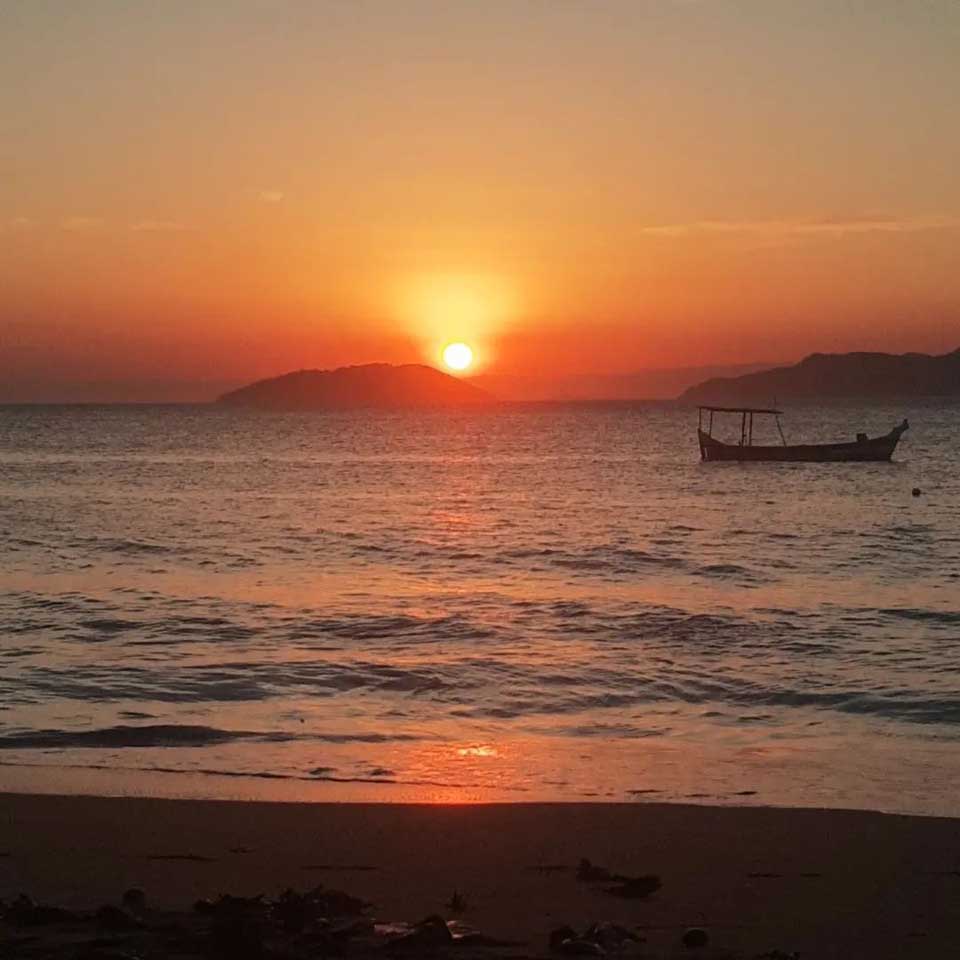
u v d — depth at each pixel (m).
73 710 16.86
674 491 71.31
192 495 68.00
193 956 7.01
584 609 27.12
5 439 155.50
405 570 35.16
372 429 194.25
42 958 6.96
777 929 8.16
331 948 7.15
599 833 11.04
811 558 38.53
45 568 35.06
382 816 11.61
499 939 7.57
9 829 11.01
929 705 17.58
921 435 164.38
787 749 15.05
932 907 8.77
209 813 11.67
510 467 96.62
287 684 18.83
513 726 16.36
